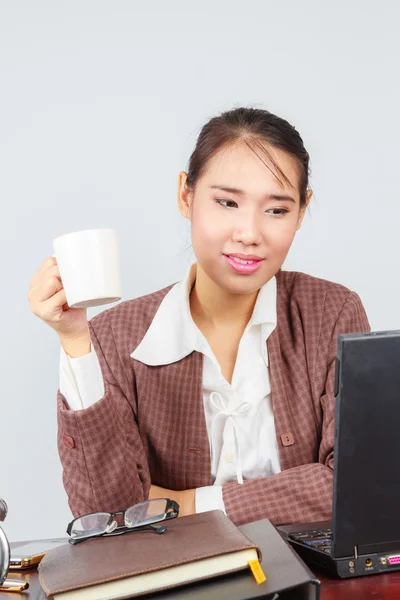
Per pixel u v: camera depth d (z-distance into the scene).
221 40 2.76
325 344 1.82
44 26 2.74
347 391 1.10
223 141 1.59
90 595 1.02
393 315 2.88
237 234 1.56
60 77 2.76
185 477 1.79
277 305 1.85
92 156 2.78
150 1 2.74
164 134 2.77
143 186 2.78
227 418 1.78
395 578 1.17
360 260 2.85
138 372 1.81
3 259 2.79
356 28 2.78
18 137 2.77
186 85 2.77
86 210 2.79
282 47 2.77
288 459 1.77
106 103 2.76
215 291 1.76
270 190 1.56
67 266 1.33
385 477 1.14
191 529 1.15
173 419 1.79
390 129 2.82
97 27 2.75
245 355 1.80
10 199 2.78
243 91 2.78
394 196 2.84
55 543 1.36
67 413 1.50
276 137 1.59
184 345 1.78
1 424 2.84
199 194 1.61
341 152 2.81
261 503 1.58
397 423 1.12
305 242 2.81
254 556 1.05
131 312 1.88
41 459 2.86
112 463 1.55
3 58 2.75
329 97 2.79
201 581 1.05
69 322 1.47
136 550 1.09
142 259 2.81
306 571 1.06
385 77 2.79
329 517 1.57
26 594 1.17
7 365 2.82
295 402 1.79
